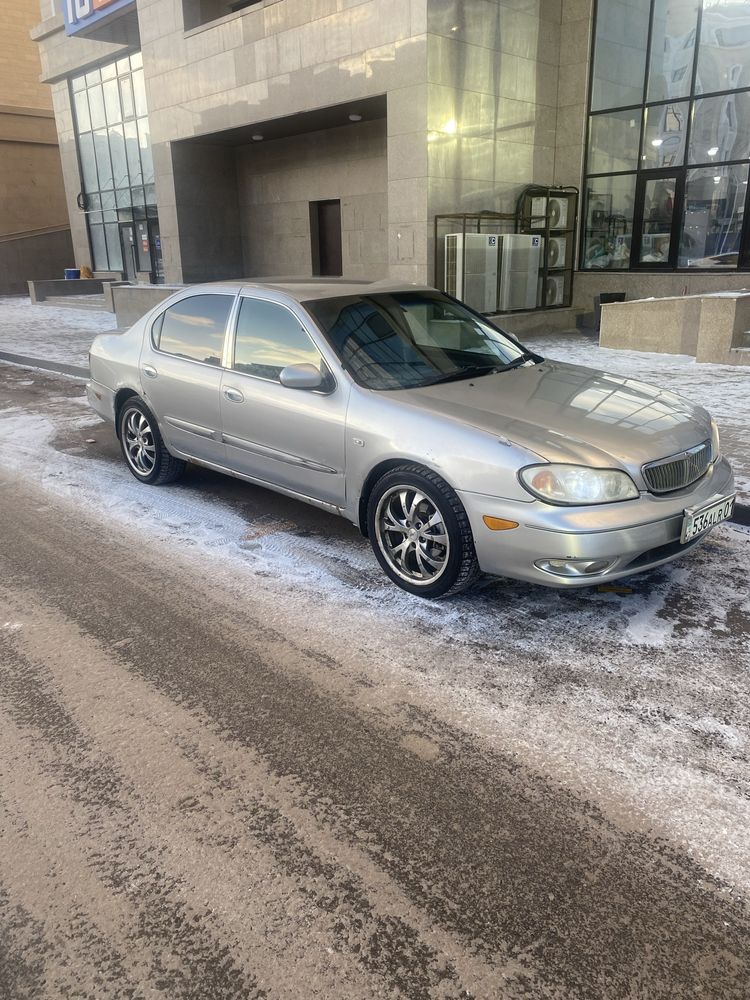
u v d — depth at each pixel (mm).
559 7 14828
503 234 14398
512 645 3633
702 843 2430
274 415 4676
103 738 3004
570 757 2842
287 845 2461
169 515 5500
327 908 2223
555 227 15641
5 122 31641
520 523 3545
